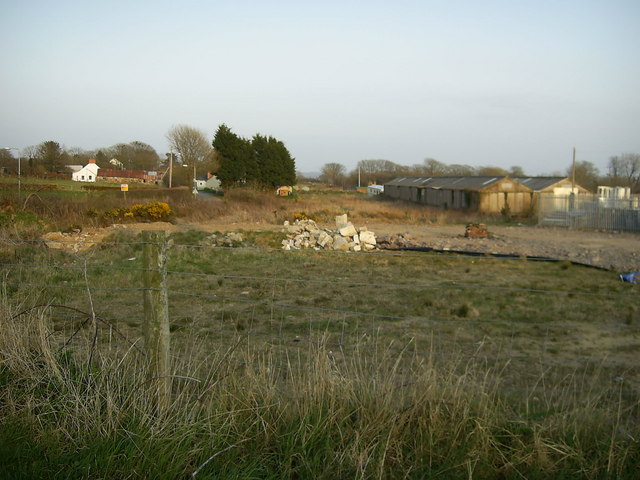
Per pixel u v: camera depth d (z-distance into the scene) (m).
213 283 10.62
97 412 3.48
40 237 16.06
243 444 3.42
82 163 80.56
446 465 3.20
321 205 37.09
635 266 13.97
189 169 66.19
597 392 4.44
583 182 66.12
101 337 5.93
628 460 3.23
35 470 3.09
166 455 3.22
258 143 62.69
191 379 3.79
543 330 7.20
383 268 13.18
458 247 18.72
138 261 12.52
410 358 5.50
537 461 3.21
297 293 9.83
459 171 97.88
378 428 3.41
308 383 3.73
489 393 3.89
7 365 4.02
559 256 16.17
